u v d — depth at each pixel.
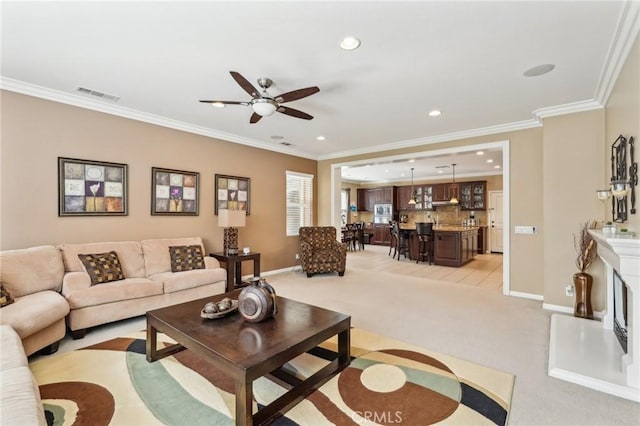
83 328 2.94
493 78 3.04
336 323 2.28
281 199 6.33
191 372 2.34
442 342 2.89
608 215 3.42
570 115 3.81
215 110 4.01
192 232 4.75
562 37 2.32
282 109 3.06
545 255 3.98
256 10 2.02
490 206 9.70
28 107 3.29
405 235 8.30
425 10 2.01
